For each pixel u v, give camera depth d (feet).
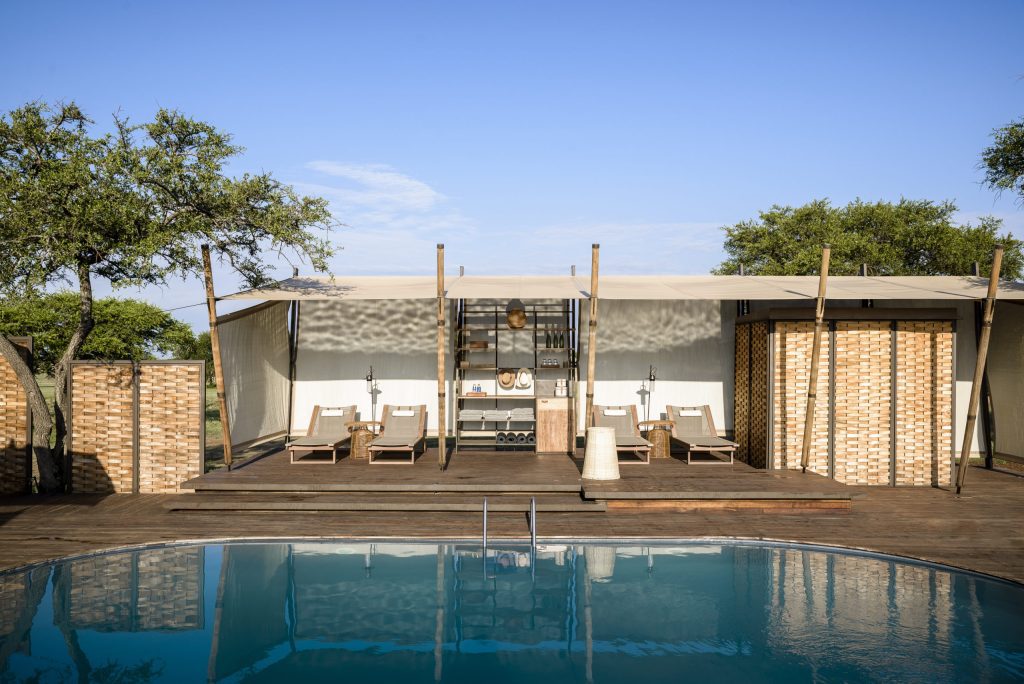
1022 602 22.61
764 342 39.45
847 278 48.32
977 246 99.76
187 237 37.83
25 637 20.12
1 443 36.09
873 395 38.58
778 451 38.70
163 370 36.14
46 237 33.86
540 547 28.09
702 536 28.76
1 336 35.70
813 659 18.94
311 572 25.35
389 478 35.29
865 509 33.14
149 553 27.22
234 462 40.52
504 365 48.03
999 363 44.01
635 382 47.57
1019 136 40.45
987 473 42.22
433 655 19.36
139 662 18.71
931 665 18.44
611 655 19.38
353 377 48.08
